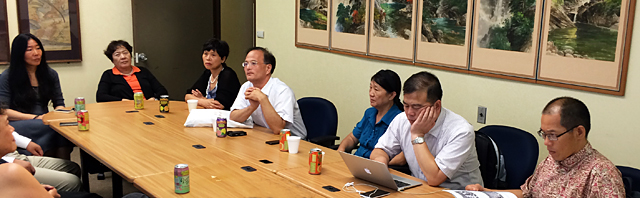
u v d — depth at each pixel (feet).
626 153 8.64
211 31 19.76
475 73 10.86
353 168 6.84
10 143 6.49
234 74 12.71
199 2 19.26
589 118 5.62
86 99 17.88
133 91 14.98
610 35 8.50
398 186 6.59
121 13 18.10
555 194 5.91
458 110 11.50
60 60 16.89
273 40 17.19
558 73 9.33
